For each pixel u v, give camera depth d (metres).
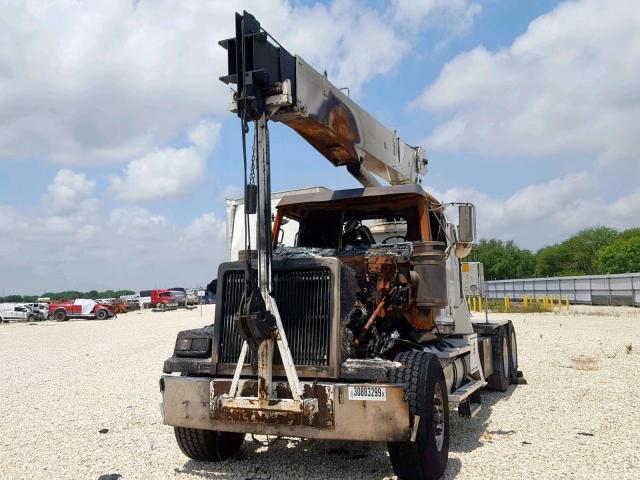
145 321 38.62
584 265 92.19
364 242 7.41
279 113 5.89
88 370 14.08
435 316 7.11
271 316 5.24
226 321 5.69
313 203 7.23
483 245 105.56
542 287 53.59
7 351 19.75
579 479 5.35
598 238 92.56
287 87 5.53
